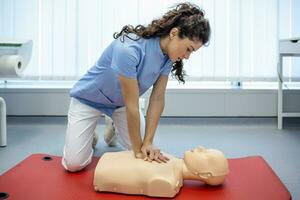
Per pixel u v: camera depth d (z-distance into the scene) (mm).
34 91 2926
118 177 1182
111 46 1398
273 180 1294
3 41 2072
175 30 1179
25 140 2291
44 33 2883
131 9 2855
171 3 2828
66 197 1156
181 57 1229
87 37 2887
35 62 2900
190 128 2656
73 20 2871
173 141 2297
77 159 1425
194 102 2965
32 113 2961
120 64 1199
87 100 1532
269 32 2889
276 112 2980
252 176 1332
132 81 1224
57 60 2906
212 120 2910
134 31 1283
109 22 2871
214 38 2873
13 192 1196
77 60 2904
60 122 2824
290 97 2959
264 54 2912
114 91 1447
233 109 2975
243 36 2889
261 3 2855
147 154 1271
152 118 1392
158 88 1414
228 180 1296
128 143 1663
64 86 2982
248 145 2191
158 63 1300
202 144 2223
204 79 2928
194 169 1218
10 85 2994
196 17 1172
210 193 1184
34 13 2857
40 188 1238
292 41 2451
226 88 2951
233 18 2867
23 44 2143
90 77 1489
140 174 1171
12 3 2842
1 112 2098
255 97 2965
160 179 1142
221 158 1232
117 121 1652
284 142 2262
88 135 1517
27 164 1511
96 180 1200
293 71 2936
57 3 2850
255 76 2932
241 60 2906
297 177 1602
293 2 2869
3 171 1668
